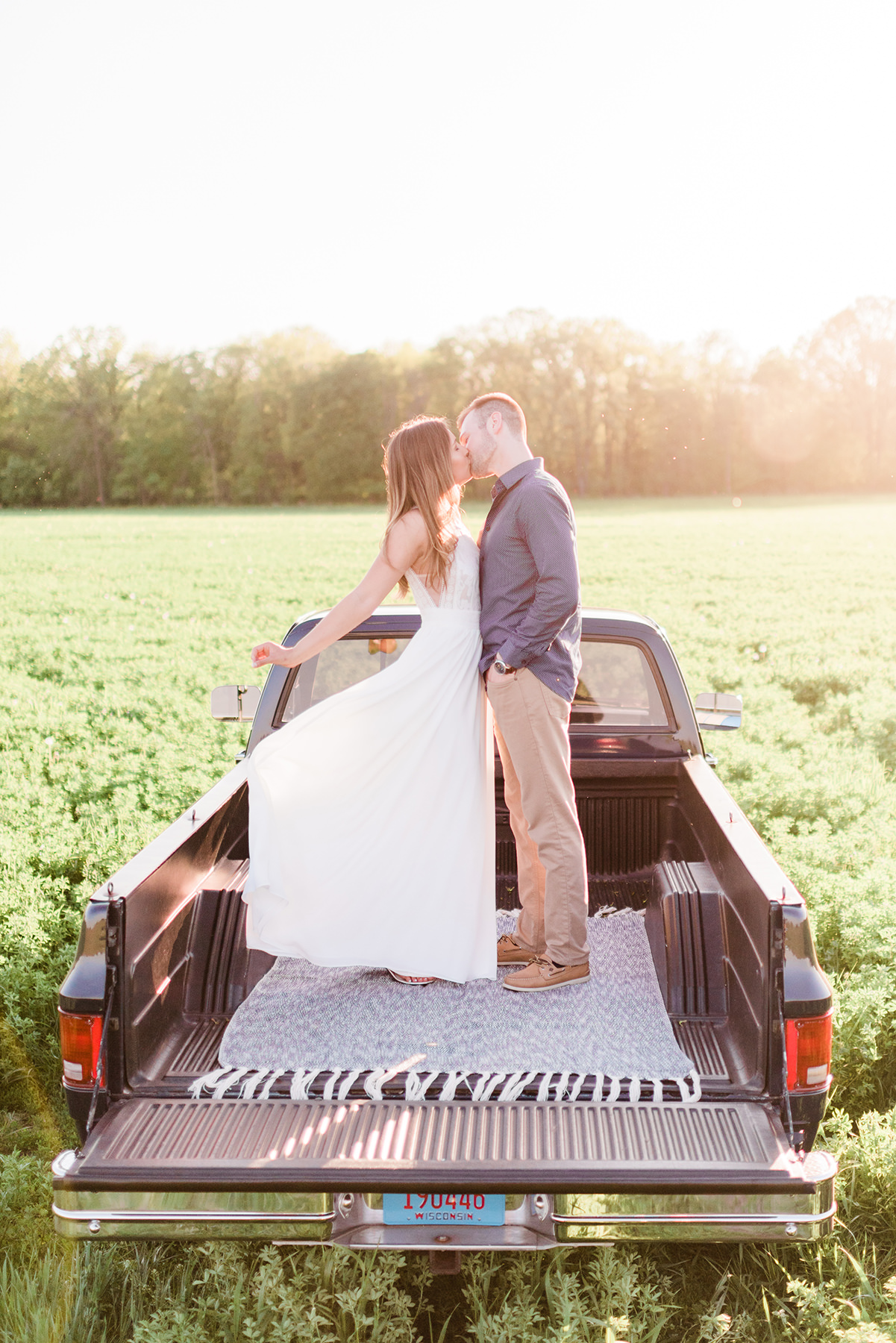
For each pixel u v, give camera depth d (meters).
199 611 18.55
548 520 2.91
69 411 111.75
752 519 59.00
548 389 111.06
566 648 3.07
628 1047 2.81
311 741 3.06
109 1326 2.67
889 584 21.89
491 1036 2.88
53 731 9.45
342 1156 2.23
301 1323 2.53
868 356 114.06
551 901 3.16
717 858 3.15
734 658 12.73
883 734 9.12
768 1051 2.44
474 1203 2.33
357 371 108.12
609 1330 2.41
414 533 3.02
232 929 3.09
